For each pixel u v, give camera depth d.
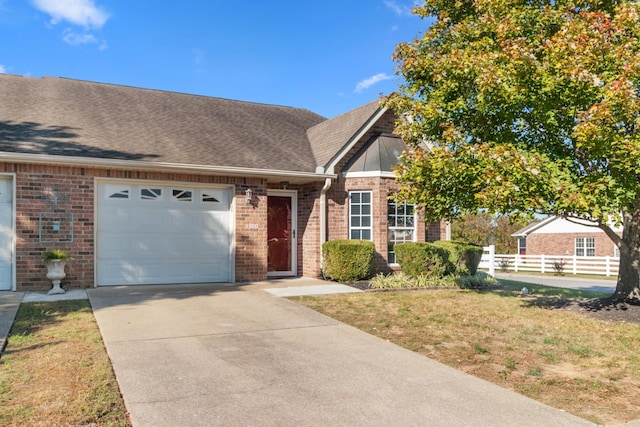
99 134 12.16
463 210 9.06
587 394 4.89
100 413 4.07
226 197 12.80
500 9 8.66
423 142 14.33
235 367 5.48
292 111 18.72
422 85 9.72
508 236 40.88
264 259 12.97
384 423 4.05
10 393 4.46
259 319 8.05
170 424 3.91
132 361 5.57
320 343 6.64
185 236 12.23
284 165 13.42
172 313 8.31
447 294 11.34
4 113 12.05
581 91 7.27
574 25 7.47
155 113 14.62
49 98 13.59
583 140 6.93
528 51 7.64
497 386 5.04
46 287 10.46
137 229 11.66
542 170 7.32
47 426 3.79
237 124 15.72
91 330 6.90
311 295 10.55
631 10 7.22
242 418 4.07
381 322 8.08
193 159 12.11
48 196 10.52
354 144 14.07
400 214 14.45
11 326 7.04
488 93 7.91
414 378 5.24
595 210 6.89
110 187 11.38
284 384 4.96
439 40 9.92
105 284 11.27
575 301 10.06
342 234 14.02
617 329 7.75
